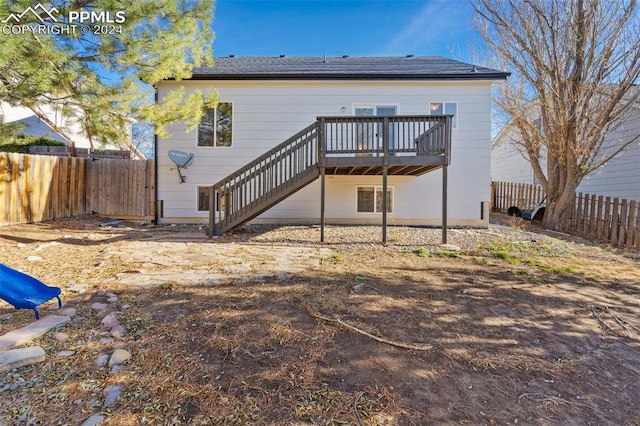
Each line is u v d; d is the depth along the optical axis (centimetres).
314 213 918
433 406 187
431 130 671
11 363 203
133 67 568
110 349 232
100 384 193
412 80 868
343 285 387
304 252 569
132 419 167
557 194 888
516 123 1034
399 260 525
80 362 215
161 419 168
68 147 1047
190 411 175
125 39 525
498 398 197
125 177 900
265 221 915
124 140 618
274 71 902
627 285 422
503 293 379
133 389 190
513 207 1136
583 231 813
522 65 885
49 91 479
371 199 920
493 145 1619
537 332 284
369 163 662
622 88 733
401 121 666
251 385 198
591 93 780
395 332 273
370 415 177
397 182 911
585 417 185
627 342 272
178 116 680
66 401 179
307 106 895
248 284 382
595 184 1111
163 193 905
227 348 238
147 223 888
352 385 202
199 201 912
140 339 247
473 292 378
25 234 619
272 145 899
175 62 600
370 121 665
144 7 527
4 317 273
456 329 284
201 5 605
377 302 337
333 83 887
